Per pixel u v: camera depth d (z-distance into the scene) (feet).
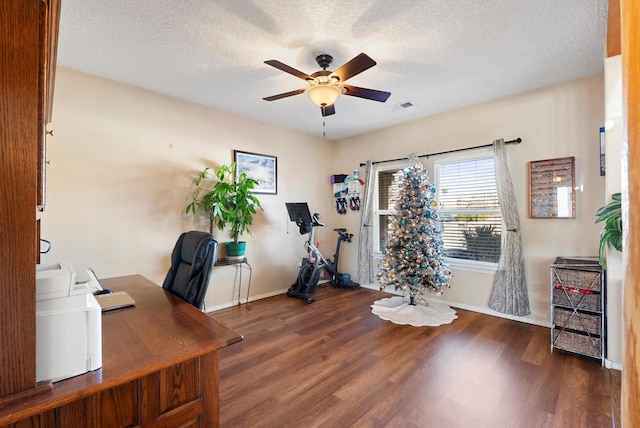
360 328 10.09
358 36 7.31
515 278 10.59
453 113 12.37
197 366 3.52
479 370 7.46
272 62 6.76
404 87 10.15
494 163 11.09
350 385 6.87
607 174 7.18
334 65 8.61
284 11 6.44
